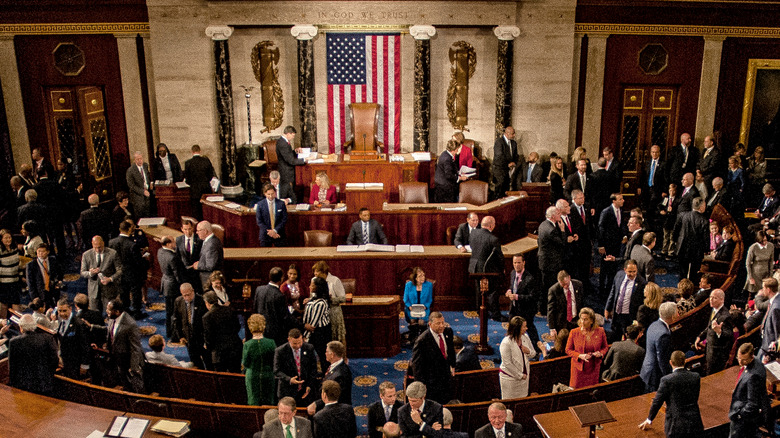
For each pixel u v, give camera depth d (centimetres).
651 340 792
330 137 1609
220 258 1053
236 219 1266
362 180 1488
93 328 892
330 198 1308
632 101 1620
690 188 1291
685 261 1197
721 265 1166
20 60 1550
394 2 1512
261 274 1127
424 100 1570
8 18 1517
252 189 1634
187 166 1416
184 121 1580
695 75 1592
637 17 1551
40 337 810
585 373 826
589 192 1334
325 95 1586
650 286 907
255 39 1569
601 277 1174
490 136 1634
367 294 1148
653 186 1496
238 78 1591
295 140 1630
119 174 1638
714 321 856
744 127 1623
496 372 823
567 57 1561
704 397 771
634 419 732
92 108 1594
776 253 1192
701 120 1614
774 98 1608
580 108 1614
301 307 991
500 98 1578
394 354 1033
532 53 1561
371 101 1588
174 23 1523
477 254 1070
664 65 1585
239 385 841
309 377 805
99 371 903
